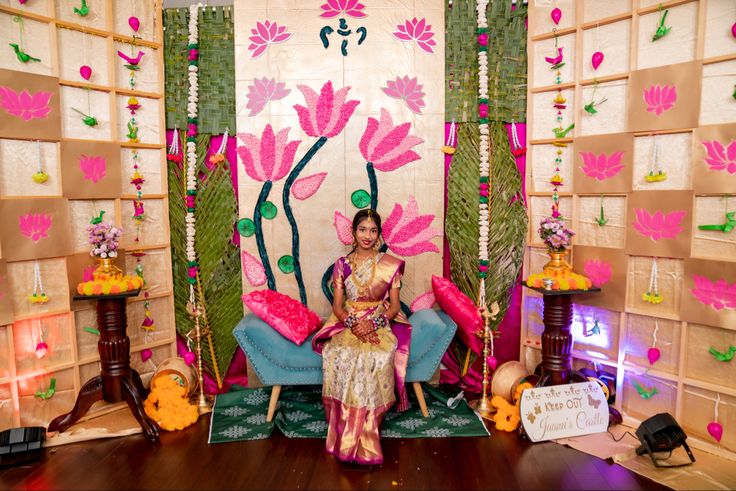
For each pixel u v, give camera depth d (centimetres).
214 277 318
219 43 310
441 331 269
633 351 271
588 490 206
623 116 267
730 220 229
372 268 272
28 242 253
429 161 313
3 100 242
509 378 282
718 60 229
